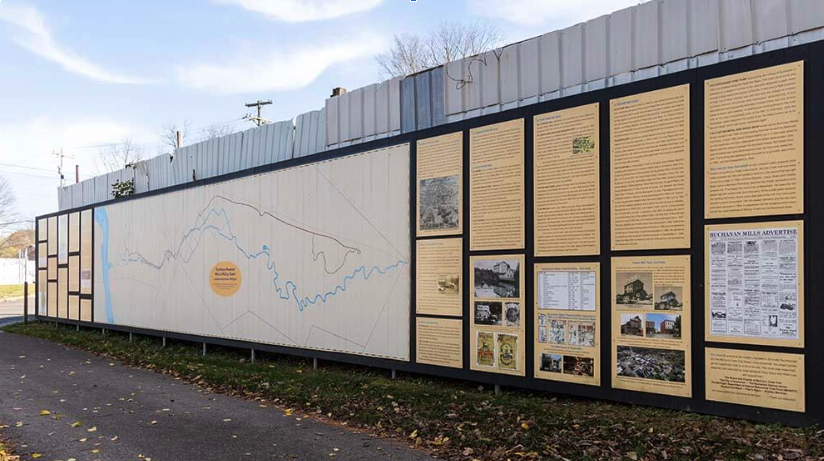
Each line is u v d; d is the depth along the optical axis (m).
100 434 6.93
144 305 15.70
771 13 6.84
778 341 5.91
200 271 13.73
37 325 21.08
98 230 18.02
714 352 6.30
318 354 10.70
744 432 5.75
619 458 5.35
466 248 8.51
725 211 6.27
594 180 7.25
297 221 11.23
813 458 5.03
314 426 7.14
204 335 13.52
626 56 7.98
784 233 5.91
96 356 13.85
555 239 7.57
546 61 8.80
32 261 68.62
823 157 5.73
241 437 6.70
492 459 5.62
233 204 12.83
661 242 6.69
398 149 9.48
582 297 7.30
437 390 8.41
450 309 8.66
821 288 5.70
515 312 7.92
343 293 10.28
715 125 6.36
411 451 6.04
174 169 16.73
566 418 6.64
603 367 7.10
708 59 7.30
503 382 8.01
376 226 9.77
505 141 8.11
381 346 9.62
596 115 7.25
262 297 11.97
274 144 13.56
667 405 6.59
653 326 6.72
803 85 5.86
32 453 6.22
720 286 6.28
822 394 5.66
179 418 7.64
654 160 6.77
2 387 9.96
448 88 10.05
